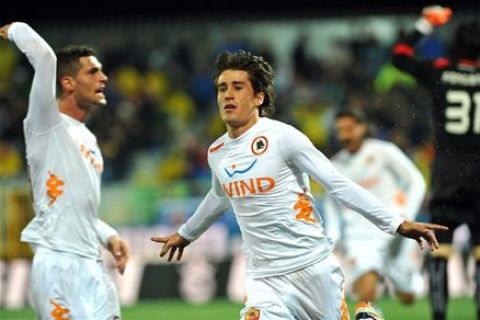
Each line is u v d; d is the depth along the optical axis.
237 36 77.31
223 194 21.12
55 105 20.80
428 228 18.78
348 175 33.97
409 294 35.22
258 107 20.23
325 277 19.81
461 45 30.20
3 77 74.50
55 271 20.50
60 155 20.89
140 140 70.81
